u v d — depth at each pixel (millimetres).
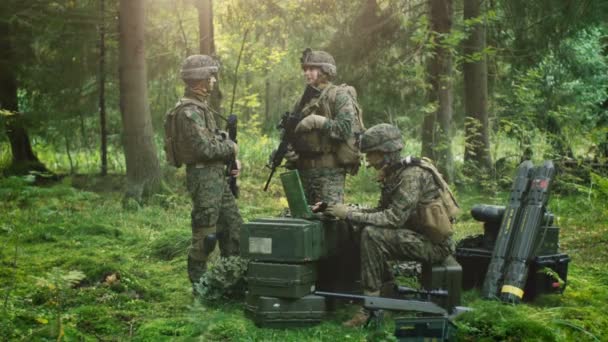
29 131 14477
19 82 14000
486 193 11273
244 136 15336
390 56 13539
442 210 5066
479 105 12320
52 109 13984
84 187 12680
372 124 14016
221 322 4988
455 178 12109
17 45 13344
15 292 5691
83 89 14391
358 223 5121
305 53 5715
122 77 10664
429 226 5059
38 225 8516
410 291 4969
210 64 5734
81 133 15836
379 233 5039
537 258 5508
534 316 4797
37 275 6312
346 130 5504
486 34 13406
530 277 5539
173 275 6703
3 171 13234
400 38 13172
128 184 10594
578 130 11617
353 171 5789
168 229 8539
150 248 7660
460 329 4355
